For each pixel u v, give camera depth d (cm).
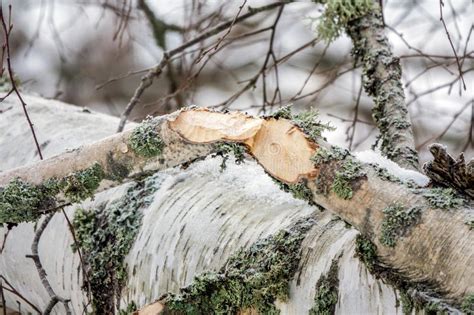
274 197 232
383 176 212
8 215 224
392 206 209
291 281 219
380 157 222
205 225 232
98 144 223
